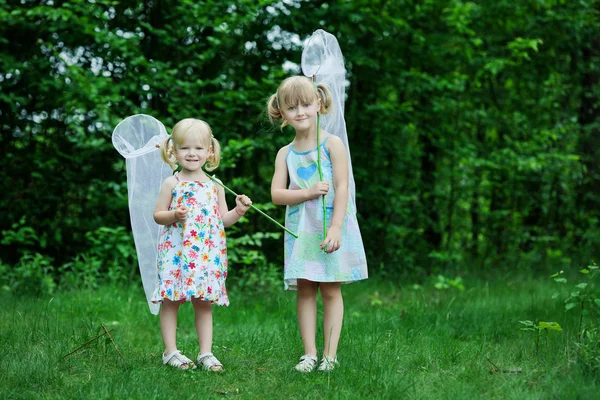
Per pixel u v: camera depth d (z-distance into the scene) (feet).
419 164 34.88
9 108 29.07
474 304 20.45
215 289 12.40
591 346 12.14
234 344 14.74
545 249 38.78
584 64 38.37
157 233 13.25
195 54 27.17
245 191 29.12
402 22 29.09
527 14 34.81
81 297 20.16
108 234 27.76
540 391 10.62
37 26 28.27
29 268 24.09
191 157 12.61
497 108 36.81
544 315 17.79
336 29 29.43
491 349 13.89
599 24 35.40
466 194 37.45
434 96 32.35
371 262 31.99
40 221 29.66
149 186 13.29
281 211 30.63
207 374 12.06
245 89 28.96
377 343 14.10
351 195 13.01
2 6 27.22
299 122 12.68
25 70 27.81
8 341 13.62
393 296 24.36
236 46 29.12
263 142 27.32
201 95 27.20
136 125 13.17
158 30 27.09
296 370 12.18
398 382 11.00
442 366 12.61
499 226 39.42
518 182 37.78
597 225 40.16
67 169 29.68
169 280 12.30
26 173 29.53
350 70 31.55
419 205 35.58
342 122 13.71
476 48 33.91
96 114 26.86
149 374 11.66
